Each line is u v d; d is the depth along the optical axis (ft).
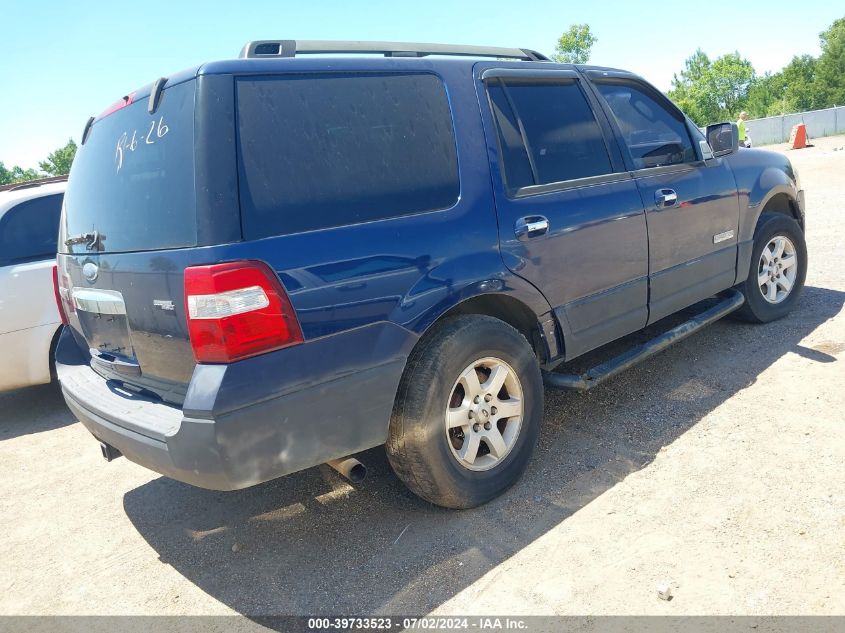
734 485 9.69
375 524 10.00
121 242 9.00
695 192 13.52
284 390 7.82
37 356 17.07
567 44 218.18
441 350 9.16
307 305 7.97
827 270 20.48
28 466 14.39
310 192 8.27
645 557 8.38
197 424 7.47
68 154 212.43
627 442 11.45
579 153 11.69
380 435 8.79
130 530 11.05
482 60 10.86
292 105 8.41
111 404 9.36
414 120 9.55
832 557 7.95
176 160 8.00
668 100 14.15
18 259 16.92
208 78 7.88
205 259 7.50
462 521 9.74
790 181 16.47
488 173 10.09
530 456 10.52
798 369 13.38
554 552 8.73
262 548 9.86
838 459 9.99
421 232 9.10
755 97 256.93
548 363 11.03
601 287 11.62
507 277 10.00
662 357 14.96
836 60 232.94
